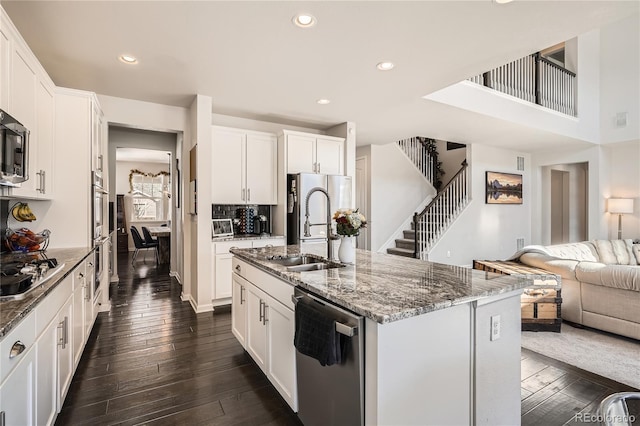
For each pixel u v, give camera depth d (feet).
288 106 14.05
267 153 15.29
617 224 23.39
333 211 15.21
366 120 16.17
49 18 7.49
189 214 14.57
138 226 31.35
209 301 12.98
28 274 5.73
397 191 23.90
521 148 24.12
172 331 10.77
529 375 8.20
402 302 4.52
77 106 9.95
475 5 7.10
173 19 7.59
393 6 7.13
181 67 10.19
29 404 4.48
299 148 15.35
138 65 10.03
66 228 9.78
